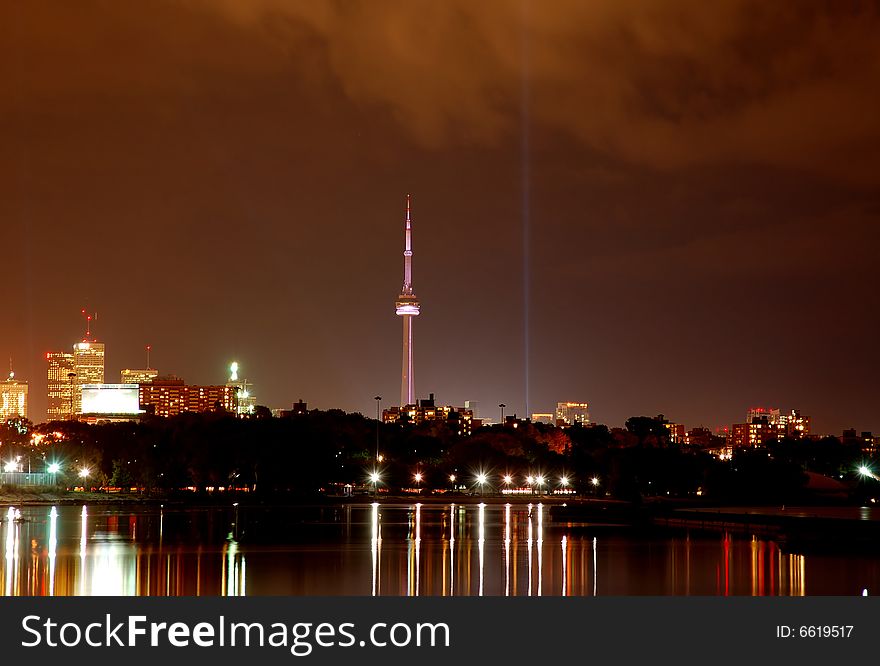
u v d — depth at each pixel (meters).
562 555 176.62
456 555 176.75
